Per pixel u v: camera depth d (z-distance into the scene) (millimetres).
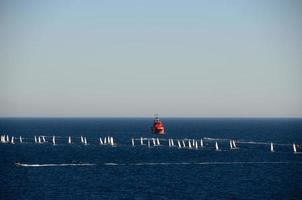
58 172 130000
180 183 114625
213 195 102000
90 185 111125
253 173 130125
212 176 124750
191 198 99000
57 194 101812
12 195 100688
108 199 97438
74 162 153875
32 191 104562
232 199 98500
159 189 107312
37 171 131750
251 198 99500
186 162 154625
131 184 112750
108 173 129000
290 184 113938
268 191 106125
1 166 142000
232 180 118812
